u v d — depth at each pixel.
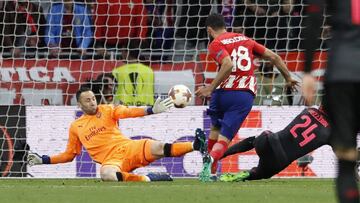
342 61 17.47
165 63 45.88
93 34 48.97
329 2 18.03
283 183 34.78
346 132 17.38
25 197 26.70
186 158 41.47
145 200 25.33
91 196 26.83
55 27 48.91
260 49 36.16
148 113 36.38
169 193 27.77
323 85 17.98
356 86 17.38
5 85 45.38
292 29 47.69
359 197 17.61
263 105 42.78
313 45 17.16
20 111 42.16
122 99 45.44
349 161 17.44
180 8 49.84
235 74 35.66
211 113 36.50
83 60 45.72
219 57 34.78
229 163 41.59
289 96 44.66
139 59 47.84
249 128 42.06
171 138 41.97
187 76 45.75
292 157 33.84
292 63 46.66
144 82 45.53
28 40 48.41
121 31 48.62
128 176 35.75
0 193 28.33
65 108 42.16
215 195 26.98
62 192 28.56
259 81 45.28
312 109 33.81
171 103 36.28
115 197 26.36
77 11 49.00
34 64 45.56
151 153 36.16
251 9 48.72
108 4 48.75
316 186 32.31
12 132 42.12
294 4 47.69
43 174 41.69
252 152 41.56
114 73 45.69
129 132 41.91
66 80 45.62
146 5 49.31
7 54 47.59
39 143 42.19
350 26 17.67
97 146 36.56
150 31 49.06
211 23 35.69
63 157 37.72
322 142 33.50
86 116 37.00
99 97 45.62
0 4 48.47
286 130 33.84
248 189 29.81
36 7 49.00
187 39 47.50
